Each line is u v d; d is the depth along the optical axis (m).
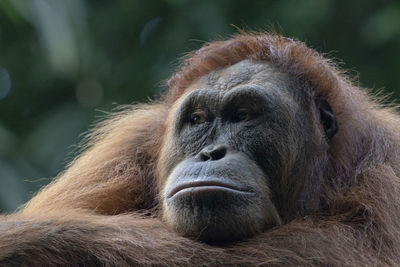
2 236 11.14
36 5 25.69
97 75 31.33
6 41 33.59
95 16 32.50
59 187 14.97
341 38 31.73
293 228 11.96
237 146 12.23
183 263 11.23
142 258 11.24
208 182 11.31
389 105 16.61
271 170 12.40
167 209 11.81
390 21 28.58
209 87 13.02
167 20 32.12
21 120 33.97
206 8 30.59
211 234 11.39
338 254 11.52
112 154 15.14
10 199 25.75
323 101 13.61
